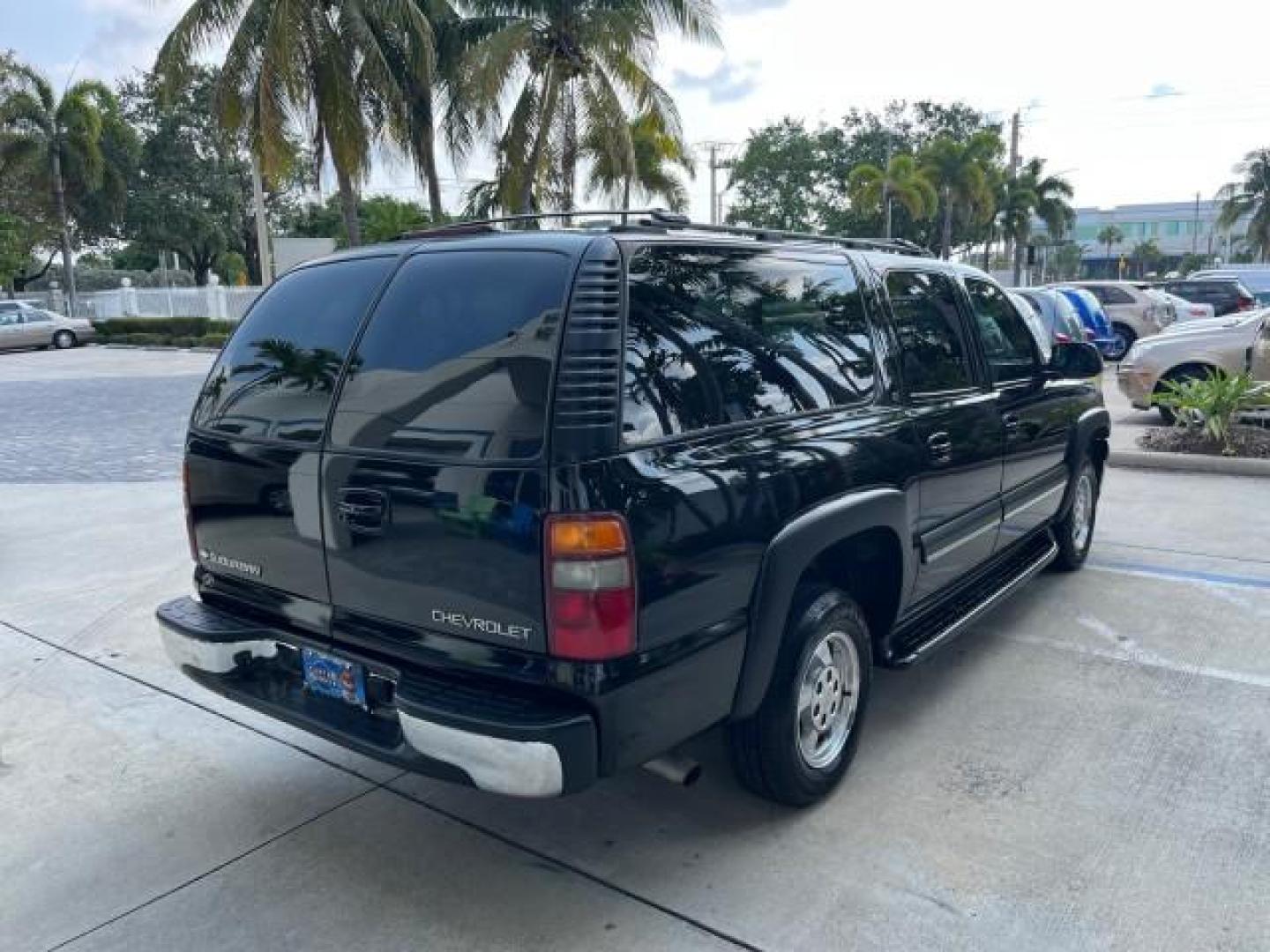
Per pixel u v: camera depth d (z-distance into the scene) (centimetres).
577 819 336
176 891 304
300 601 309
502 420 256
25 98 3675
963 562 427
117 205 4131
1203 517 712
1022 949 265
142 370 2242
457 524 259
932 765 364
